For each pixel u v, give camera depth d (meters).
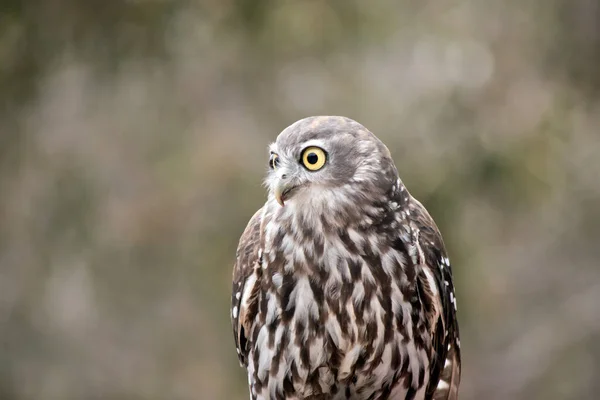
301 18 13.30
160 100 13.91
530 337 17.91
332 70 13.85
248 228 8.29
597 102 14.33
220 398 14.36
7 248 13.88
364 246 7.75
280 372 7.98
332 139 7.77
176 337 14.40
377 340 7.81
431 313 7.96
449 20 15.01
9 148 13.12
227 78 14.08
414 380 8.00
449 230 12.63
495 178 12.97
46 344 14.71
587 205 15.18
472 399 17.88
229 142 13.95
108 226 13.98
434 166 12.84
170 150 14.01
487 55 14.61
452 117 13.33
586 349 17.58
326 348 7.84
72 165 13.95
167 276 13.88
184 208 13.83
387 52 14.61
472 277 12.70
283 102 14.05
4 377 14.53
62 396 14.79
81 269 14.12
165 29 13.15
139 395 14.68
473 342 17.42
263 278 7.93
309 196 7.76
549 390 17.48
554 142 13.50
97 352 14.98
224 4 13.27
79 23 12.82
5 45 12.61
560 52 14.40
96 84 13.42
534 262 17.95
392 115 13.47
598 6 14.31
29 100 12.82
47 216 13.84
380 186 7.80
